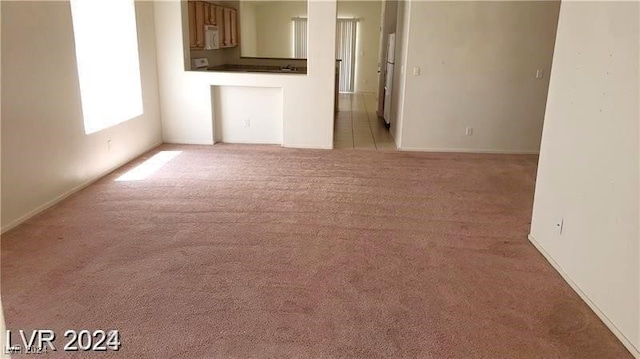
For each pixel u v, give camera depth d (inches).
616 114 95.3
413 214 158.1
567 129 116.4
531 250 132.6
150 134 236.1
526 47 232.2
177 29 235.0
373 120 333.1
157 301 102.9
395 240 137.2
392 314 100.3
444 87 238.7
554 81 123.8
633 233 88.7
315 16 229.8
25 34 138.1
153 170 200.7
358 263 122.6
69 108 162.7
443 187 187.9
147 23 226.4
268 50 499.5
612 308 95.3
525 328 96.3
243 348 88.4
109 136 193.0
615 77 96.0
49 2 148.4
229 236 136.9
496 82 237.3
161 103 246.7
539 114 241.3
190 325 94.9
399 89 257.1
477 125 243.9
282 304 103.1
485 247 134.0
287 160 222.7
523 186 191.2
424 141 247.1
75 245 128.0
